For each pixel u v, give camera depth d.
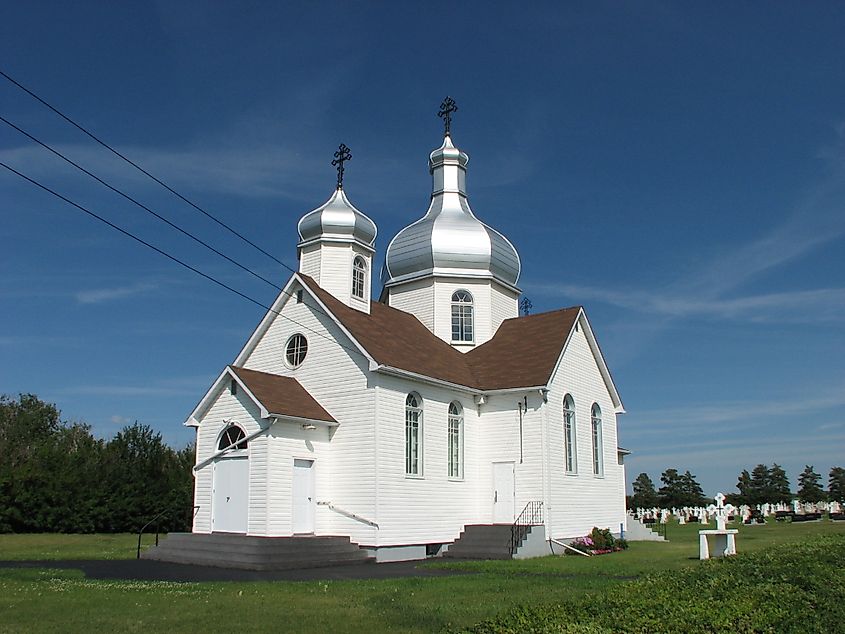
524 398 30.69
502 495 30.41
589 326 35.34
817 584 12.96
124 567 21.95
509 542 27.81
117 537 35.88
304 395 27.80
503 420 31.00
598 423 35.09
